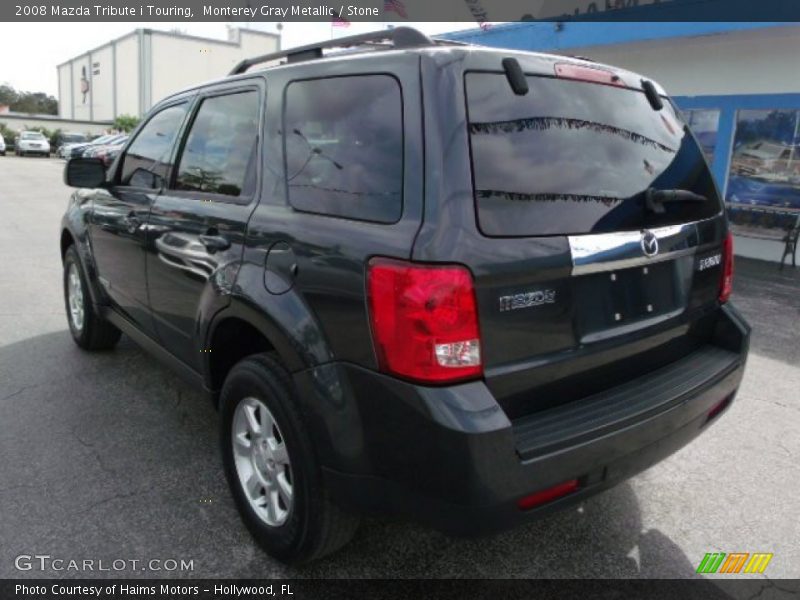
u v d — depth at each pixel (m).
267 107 2.80
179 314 3.24
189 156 3.34
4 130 50.12
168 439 3.64
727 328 2.93
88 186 4.12
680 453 3.68
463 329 1.96
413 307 1.95
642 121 2.69
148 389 4.30
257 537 2.71
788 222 9.72
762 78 9.68
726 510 3.13
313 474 2.34
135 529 2.85
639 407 2.33
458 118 2.07
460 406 1.94
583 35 10.70
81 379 4.44
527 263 2.07
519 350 2.10
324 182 2.39
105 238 4.08
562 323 2.21
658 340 2.61
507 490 1.98
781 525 3.01
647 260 2.45
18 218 12.41
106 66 64.62
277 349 2.39
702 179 2.92
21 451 3.47
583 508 3.12
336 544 2.49
